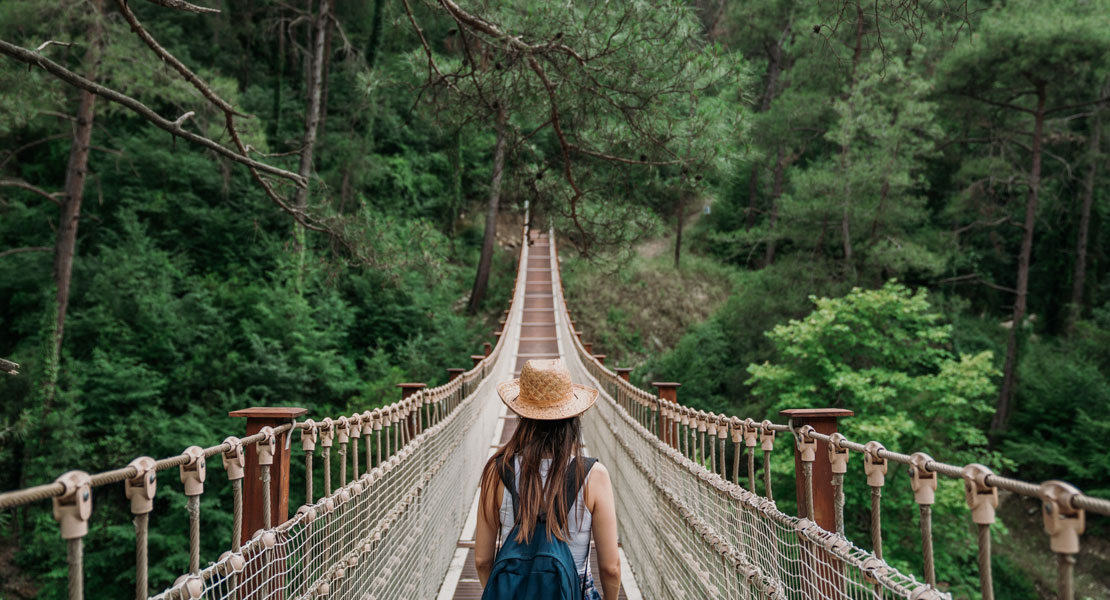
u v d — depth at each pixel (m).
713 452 3.15
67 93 14.49
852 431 13.09
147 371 14.57
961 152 22.42
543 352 17.78
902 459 1.51
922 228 21.67
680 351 19.98
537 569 1.83
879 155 17.89
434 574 4.52
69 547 1.21
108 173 18.62
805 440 2.30
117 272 15.92
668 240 27.83
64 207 13.95
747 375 18.31
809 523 1.94
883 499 12.74
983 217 22.61
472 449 7.04
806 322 14.39
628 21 5.27
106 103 14.82
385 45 22.98
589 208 6.85
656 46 5.32
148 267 16.56
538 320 20.53
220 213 19.17
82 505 1.22
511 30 5.28
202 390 15.08
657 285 23.88
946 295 22.95
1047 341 21.31
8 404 13.54
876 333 13.78
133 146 18.59
